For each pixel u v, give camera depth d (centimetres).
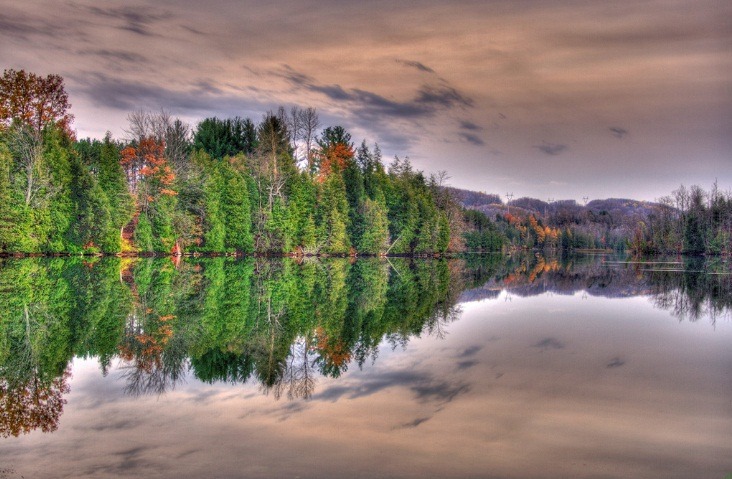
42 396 991
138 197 5675
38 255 4816
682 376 1183
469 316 2105
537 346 1503
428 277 4294
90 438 786
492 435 813
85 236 5069
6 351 1345
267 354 1364
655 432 840
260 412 908
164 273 3566
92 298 2272
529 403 969
